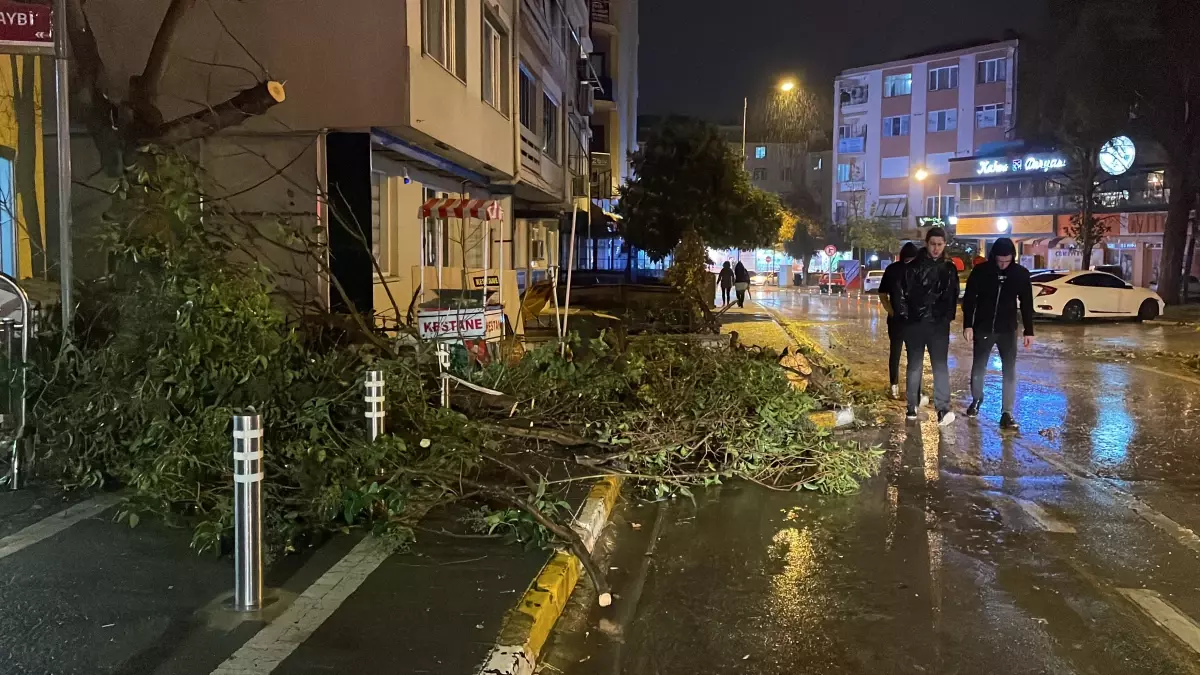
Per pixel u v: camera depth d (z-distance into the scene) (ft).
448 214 34.58
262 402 18.70
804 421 26.16
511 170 55.11
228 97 34.71
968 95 186.50
